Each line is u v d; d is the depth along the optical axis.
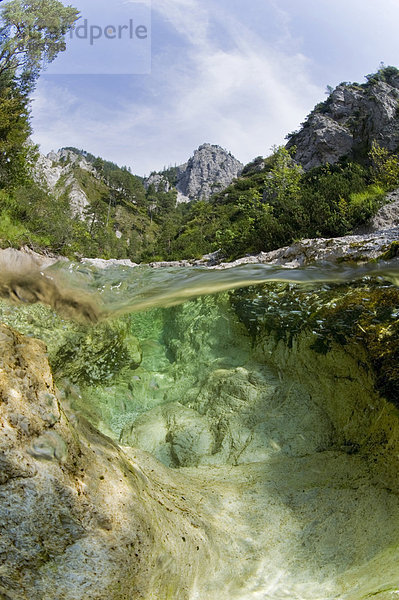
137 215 110.62
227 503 2.78
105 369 3.97
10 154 15.35
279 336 4.00
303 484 2.99
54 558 1.71
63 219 14.45
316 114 32.25
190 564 2.12
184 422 3.89
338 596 2.16
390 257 4.00
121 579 1.78
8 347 1.87
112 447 2.23
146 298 3.77
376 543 2.41
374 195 11.20
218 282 3.94
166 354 4.60
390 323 3.21
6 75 16.53
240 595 2.20
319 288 3.84
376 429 3.07
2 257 3.56
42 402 1.83
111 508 1.84
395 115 21.69
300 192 13.94
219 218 39.81
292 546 2.51
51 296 3.62
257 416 3.76
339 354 3.46
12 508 1.65
